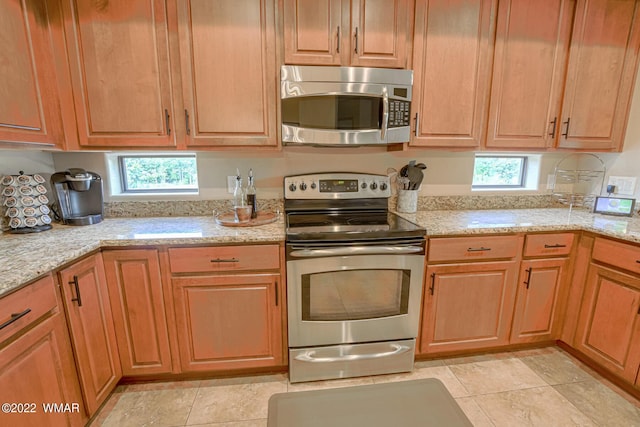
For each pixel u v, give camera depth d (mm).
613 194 2109
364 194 2061
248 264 1558
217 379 1754
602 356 1710
